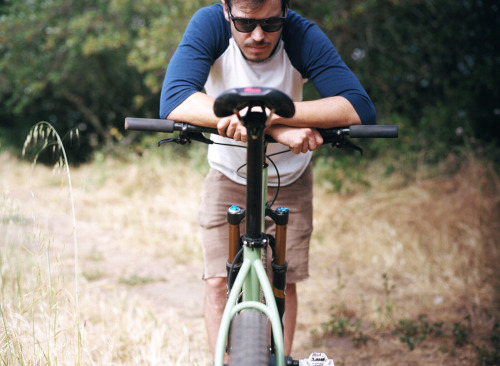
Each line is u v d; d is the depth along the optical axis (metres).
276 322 1.61
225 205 2.43
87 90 11.95
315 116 1.87
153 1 8.61
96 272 4.40
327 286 4.27
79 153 12.14
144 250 5.17
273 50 2.16
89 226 5.87
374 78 8.26
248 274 1.73
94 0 10.06
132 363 2.65
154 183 7.55
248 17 1.97
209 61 2.13
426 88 8.49
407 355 3.13
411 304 3.87
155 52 7.96
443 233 4.96
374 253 4.84
